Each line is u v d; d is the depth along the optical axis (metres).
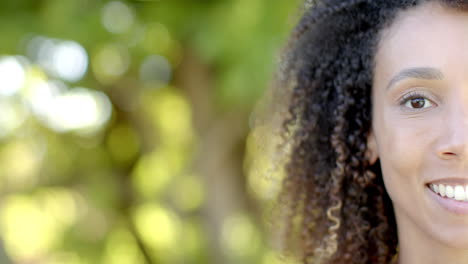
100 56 3.04
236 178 3.79
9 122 3.56
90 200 3.89
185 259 3.80
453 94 1.40
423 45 1.44
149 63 3.32
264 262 3.69
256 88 2.56
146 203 3.81
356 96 1.70
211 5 2.78
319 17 1.76
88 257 3.96
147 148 3.78
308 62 1.82
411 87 1.46
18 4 2.86
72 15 2.72
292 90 1.86
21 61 2.98
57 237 4.01
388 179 1.54
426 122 1.44
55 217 4.00
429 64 1.42
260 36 2.57
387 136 1.52
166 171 3.71
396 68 1.49
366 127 1.70
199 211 3.77
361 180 1.73
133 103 3.66
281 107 1.90
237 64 2.60
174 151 3.75
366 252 1.80
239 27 2.58
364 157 1.71
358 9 1.67
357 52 1.68
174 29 2.82
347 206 1.78
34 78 3.20
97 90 3.37
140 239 3.97
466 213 1.40
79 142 3.85
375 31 1.59
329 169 1.81
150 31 2.88
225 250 3.71
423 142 1.44
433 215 1.45
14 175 3.92
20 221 4.15
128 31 2.83
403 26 1.50
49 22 2.72
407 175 1.48
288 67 1.88
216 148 3.63
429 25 1.45
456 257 1.51
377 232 1.78
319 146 1.83
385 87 1.53
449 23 1.42
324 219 1.83
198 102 3.52
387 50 1.53
